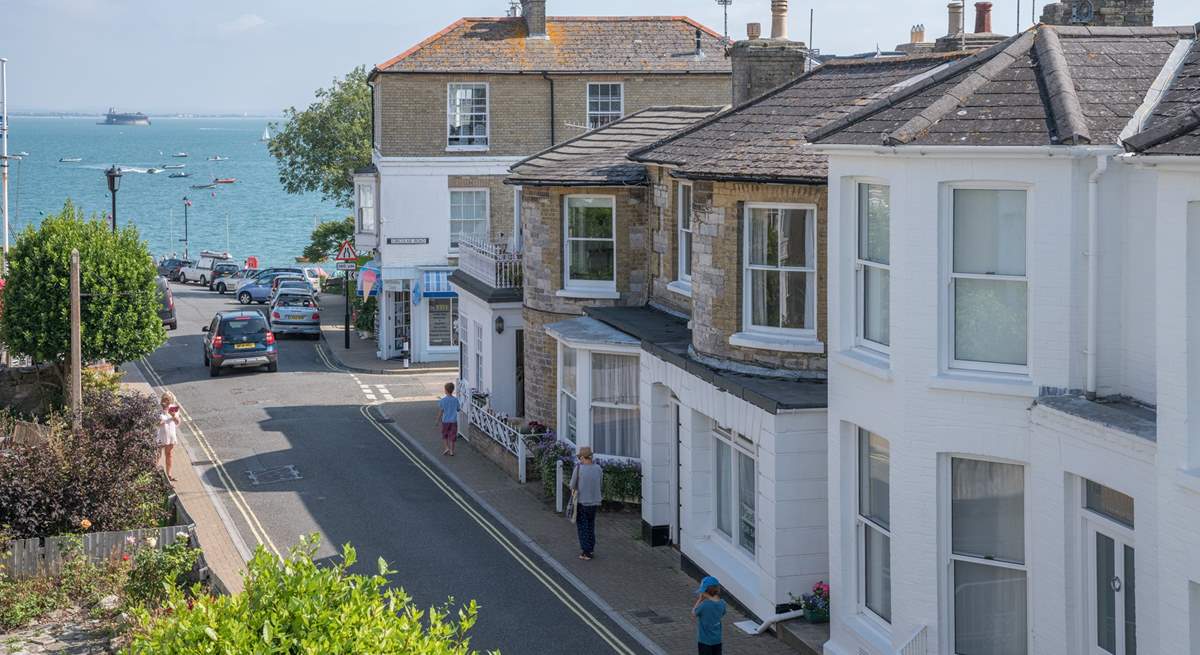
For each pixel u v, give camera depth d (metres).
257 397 38.31
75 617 19.58
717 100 43.44
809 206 19.17
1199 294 11.51
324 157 69.25
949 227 14.70
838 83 22.92
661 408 22.95
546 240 29.41
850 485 16.77
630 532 23.98
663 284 26.64
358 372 42.72
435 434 33.00
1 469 22.31
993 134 14.12
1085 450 13.20
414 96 42.22
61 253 33.06
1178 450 11.62
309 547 11.77
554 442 27.27
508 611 19.77
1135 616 12.78
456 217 43.00
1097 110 14.02
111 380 34.59
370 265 46.25
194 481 28.27
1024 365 14.47
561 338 25.77
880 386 15.74
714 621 16.47
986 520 14.80
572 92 42.84
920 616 15.16
